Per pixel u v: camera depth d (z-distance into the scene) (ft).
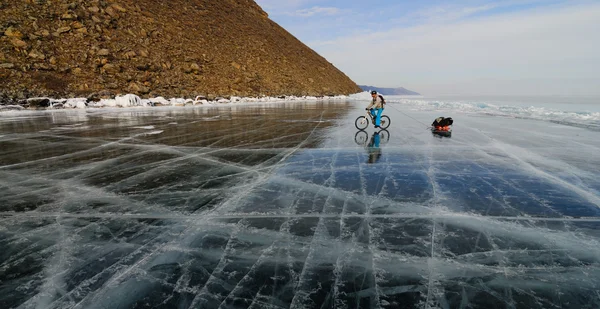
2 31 65.72
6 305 7.25
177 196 14.94
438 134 34.65
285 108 77.36
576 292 7.72
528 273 8.54
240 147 27.40
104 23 87.10
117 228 11.43
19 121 43.27
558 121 46.70
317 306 7.16
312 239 10.53
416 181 17.29
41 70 65.98
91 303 7.31
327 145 28.32
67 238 10.66
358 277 8.35
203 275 8.45
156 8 115.65
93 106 65.87
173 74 93.20
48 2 79.56
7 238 10.66
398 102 105.19
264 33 169.78
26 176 18.33
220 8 158.20
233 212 12.92
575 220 12.14
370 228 11.38
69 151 25.34
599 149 26.02
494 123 44.45
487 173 18.89
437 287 7.89
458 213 12.80
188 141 30.19
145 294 7.63
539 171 19.29
